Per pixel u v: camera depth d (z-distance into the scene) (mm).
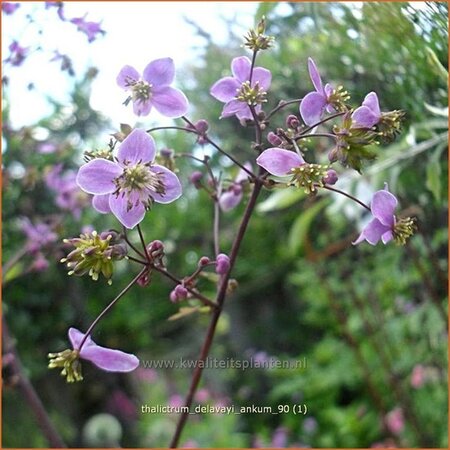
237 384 549
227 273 179
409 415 375
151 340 568
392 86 232
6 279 296
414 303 385
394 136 155
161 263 165
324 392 506
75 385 529
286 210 499
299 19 271
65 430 501
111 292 518
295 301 603
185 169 402
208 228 549
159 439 516
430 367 395
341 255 435
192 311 191
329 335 527
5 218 379
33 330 470
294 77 272
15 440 451
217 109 351
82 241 153
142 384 560
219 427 508
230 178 226
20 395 464
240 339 602
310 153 240
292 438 494
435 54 205
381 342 433
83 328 474
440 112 224
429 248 299
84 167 147
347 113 151
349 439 458
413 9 200
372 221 157
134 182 146
